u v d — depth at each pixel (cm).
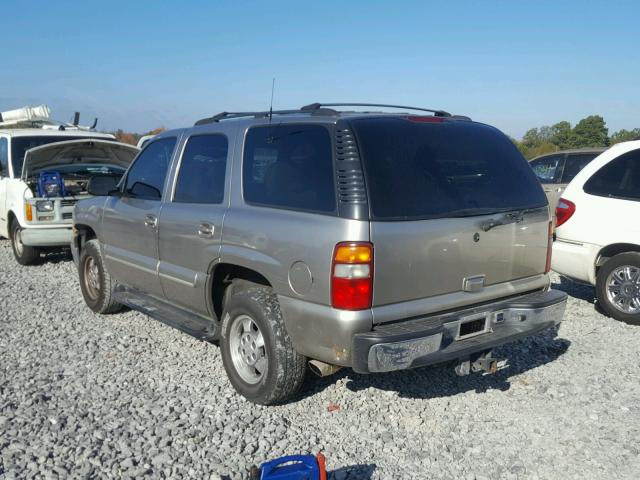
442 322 372
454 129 417
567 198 663
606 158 643
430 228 366
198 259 455
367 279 345
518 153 447
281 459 300
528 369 497
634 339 571
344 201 352
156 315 513
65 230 855
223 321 440
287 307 379
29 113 1284
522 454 367
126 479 331
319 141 382
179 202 487
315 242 358
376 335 344
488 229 395
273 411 415
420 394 448
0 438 370
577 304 697
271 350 396
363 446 373
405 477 340
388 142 374
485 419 411
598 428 399
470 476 343
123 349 534
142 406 421
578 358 522
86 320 621
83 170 923
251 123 438
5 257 966
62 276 830
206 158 473
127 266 561
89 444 366
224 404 424
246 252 407
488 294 403
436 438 385
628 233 610
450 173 392
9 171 920
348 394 444
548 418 413
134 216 538
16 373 479
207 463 348
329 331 354
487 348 393
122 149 903
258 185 416
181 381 465
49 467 340
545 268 446
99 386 454
